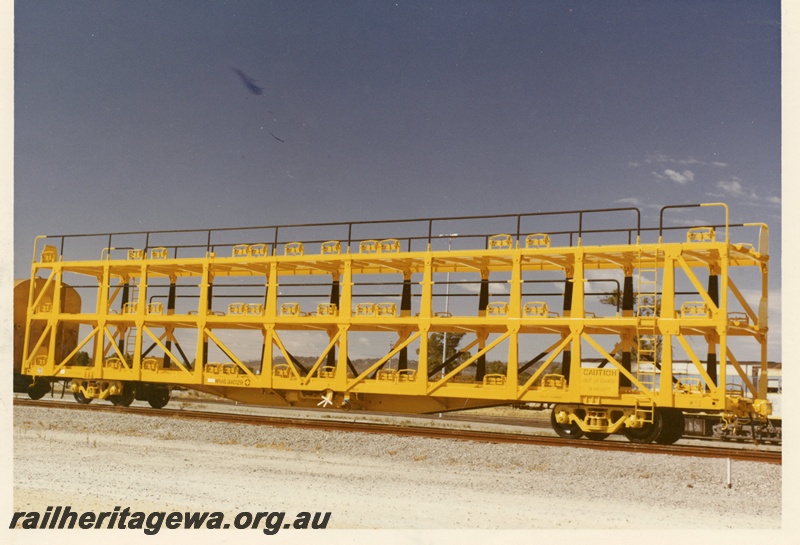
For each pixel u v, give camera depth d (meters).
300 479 16.39
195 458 19.03
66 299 35.94
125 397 33.03
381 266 29.27
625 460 18.33
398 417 36.12
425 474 17.25
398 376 26.84
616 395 22.94
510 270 28.00
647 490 15.84
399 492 15.20
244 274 32.16
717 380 24.05
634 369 27.42
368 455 19.89
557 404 24.31
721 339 21.77
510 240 25.34
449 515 13.44
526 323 24.58
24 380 34.75
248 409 37.84
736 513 14.23
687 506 14.65
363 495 14.88
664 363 22.48
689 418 24.23
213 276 31.77
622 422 23.11
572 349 23.80
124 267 33.03
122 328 33.72
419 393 26.08
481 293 26.83
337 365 27.62
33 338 35.28
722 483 16.44
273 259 29.12
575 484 16.30
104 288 32.66
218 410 35.88
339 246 28.22
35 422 24.81
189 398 46.59
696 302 22.36
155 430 23.78
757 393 23.62
